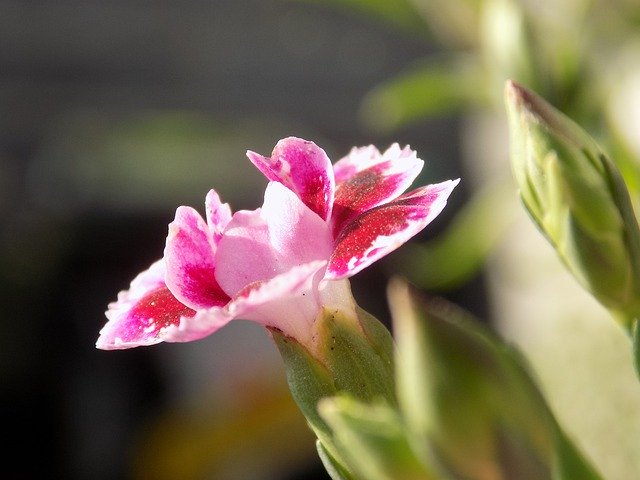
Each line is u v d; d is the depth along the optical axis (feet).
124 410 1.08
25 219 1.15
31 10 1.23
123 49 1.24
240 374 1.00
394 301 0.24
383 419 0.25
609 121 0.46
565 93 0.46
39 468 1.10
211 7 1.25
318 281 0.30
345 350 0.30
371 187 0.32
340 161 0.35
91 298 1.13
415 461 0.25
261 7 1.25
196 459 0.99
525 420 0.25
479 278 0.93
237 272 0.30
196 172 1.14
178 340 0.28
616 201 0.28
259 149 1.17
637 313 0.29
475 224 0.57
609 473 0.56
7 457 1.09
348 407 0.26
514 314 0.77
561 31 0.48
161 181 1.13
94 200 1.13
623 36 0.53
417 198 0.30
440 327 0.24
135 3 1.25
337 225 0.31
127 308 0.33
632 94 0.53
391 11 0.60
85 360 1.11
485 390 0.24
